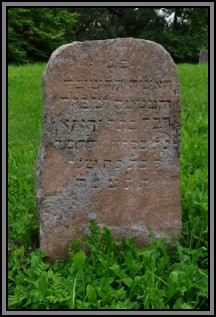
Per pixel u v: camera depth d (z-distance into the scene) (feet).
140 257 14.64
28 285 13.82
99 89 14.47
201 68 48.29
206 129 26.78
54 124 14.47
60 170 14.71
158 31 99.14
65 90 14.37
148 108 14.69
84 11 112.57
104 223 15.11
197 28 100.63
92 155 14.76
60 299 12.94
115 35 116.16
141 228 15.24
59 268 14.57
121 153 14.85
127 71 14.46
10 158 22.65
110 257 14.43
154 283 13.56
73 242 14.88
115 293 13.16
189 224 16.24
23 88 38.04
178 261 14.90
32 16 71.41
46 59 73.77
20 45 69.77
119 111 14.64
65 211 14.92
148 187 15.08
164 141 14.89
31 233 16.47
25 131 27.78
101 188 14.94
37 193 15.33
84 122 14.58
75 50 14.21
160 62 14.48
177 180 15.14
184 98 33.63
